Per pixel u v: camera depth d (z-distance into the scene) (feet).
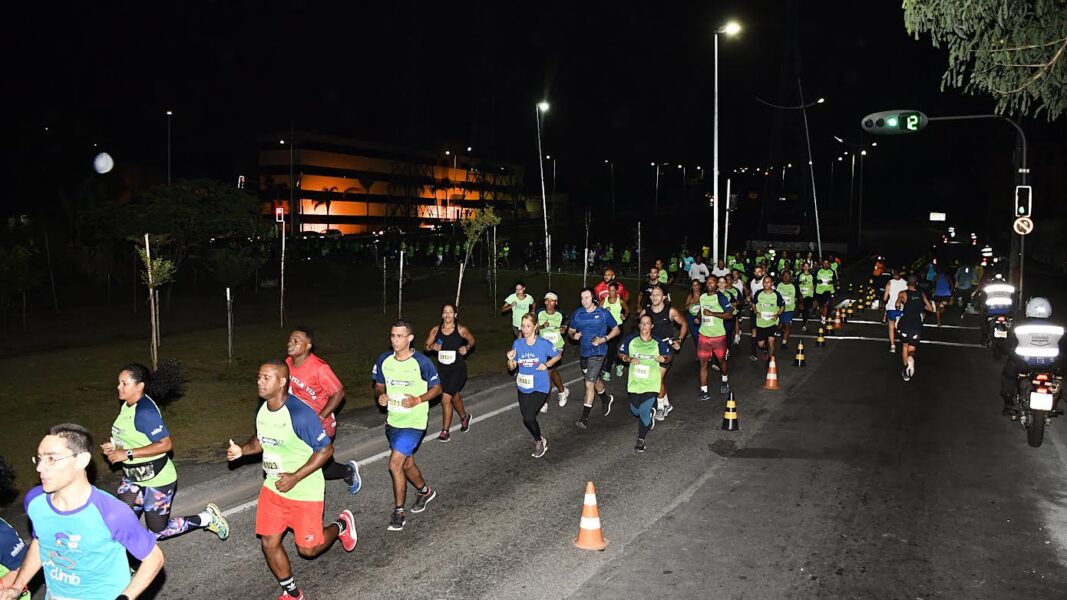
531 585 20.08
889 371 52.65
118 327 72.49
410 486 27.99
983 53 30.14
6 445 31.32
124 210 82.12
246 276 91.76
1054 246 171.73
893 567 21.24
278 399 18.62
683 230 301.02
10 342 63.41
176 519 21.52
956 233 283.18
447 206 336.29
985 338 64.64
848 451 32.65
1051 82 29.99
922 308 49.34
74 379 45.32
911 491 27.48
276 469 18.75
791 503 26.23
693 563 21.44
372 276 128.57
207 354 54.54
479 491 27.50
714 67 88.22
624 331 67.82
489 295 100.17
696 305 45.27
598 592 19.70
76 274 105.40
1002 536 23.43
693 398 43.73
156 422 20.71
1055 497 26.89
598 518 22.65
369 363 52.75
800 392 45.37
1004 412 37.91
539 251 200.44
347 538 21.09
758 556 21.90
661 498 26.73
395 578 20.53
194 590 19.92
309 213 276.41
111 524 12.96
